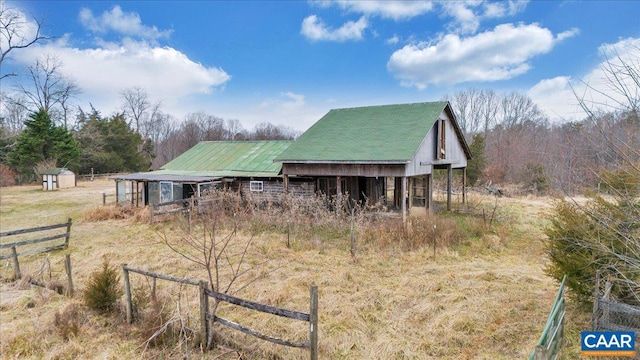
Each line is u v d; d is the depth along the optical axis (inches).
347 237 485.7
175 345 220.2
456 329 241.9
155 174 775.7
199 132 2571.4
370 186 745.0
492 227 534.6
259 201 671.1
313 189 661.9
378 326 251.4
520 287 314.2
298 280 331.0
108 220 636.1
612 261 217.8
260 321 252.7
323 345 220.7
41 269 343.9
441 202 813.9
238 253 420.2
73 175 1278.3
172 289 303.0
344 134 649.6
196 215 590.2
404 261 393.7
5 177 1302.9
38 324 242.7
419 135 580.1
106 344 224.5
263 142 903.1
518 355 210.5
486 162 1278.3
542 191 958.4
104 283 268.2
